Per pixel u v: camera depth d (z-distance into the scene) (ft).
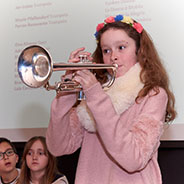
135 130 9.62
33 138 18.56
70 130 10.73
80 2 20.21
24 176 18.38
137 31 11.14
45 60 9.02
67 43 20.18
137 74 10.64
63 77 10.22
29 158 18.25
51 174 18.19
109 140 9.05
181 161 18.06
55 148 10.68
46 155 18.24
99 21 19.74
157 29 18.39
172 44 18.07
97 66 9.72
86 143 10.61
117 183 9.78
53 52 20.35
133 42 10.95
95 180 10.04
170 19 18.30
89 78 9.32
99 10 19.77
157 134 9.59
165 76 11.28
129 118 10.28
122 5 19.24
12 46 21.31
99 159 10.19
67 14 20.40
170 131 17.61
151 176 9.96
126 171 9.84
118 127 9.13
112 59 10.68
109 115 9.14
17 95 20.83
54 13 20.67
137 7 18.89
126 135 9.18
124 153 9.04
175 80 17.72
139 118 9.81
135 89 10.37
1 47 21.47
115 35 10.75
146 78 10.56
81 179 10.19
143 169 9.86
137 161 9.11
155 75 10.71
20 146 20.54
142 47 11.05
